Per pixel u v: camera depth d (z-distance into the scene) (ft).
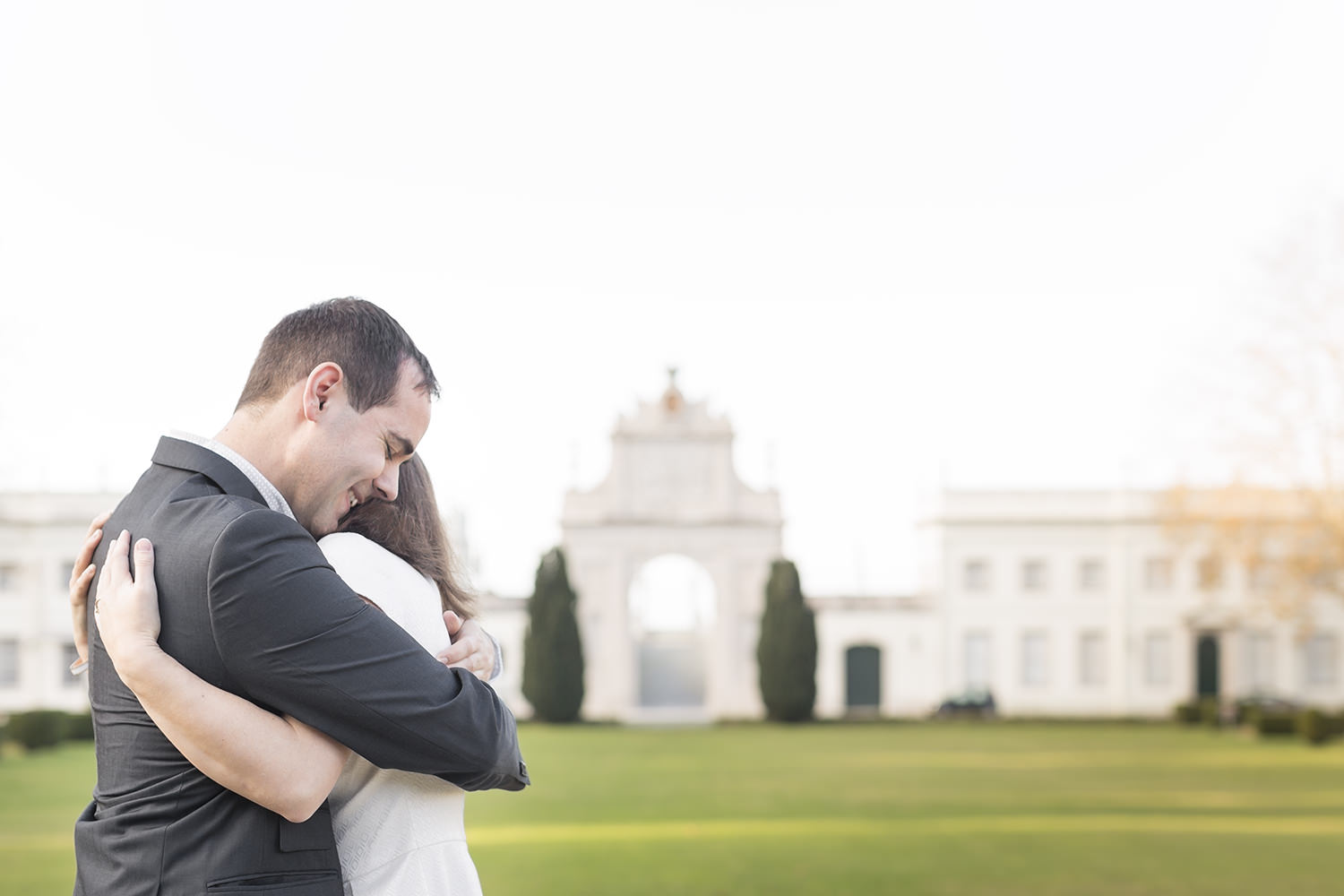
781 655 122.52
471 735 6.13
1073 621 147.54
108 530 6.49
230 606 5.76
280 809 5.81
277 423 6.45
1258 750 85.76
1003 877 30.30
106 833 5.99
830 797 50.52
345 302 6.63
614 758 75.00
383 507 7.47
